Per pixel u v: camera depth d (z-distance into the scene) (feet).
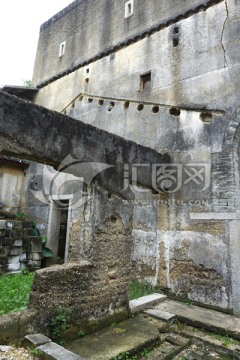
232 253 17.62
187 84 22.18
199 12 22.82
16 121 11.71
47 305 12.00
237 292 16.98
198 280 18.84
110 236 15.15
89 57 32.37
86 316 13.38
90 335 13.19
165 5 25.40
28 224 26.81
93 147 14.93
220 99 20.02
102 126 28.37
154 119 23.75
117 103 27.50
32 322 11.37
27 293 16.99
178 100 22.45
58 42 38.45
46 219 31.86
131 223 16.58
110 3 31.63
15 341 10.71
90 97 30.76
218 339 13.98
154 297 18.52
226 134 19.20
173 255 20.51
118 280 15.29
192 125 21.15
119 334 13.44
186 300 19.12
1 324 10.45
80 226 14.92
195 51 22.30
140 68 26.30
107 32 30.94
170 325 15.51
